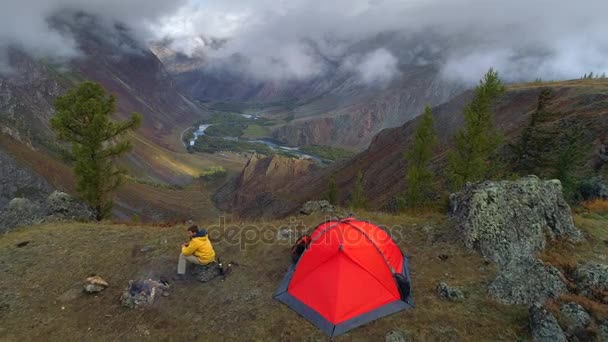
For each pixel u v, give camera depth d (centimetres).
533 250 1257
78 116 2462
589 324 902
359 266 1055
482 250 1271
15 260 1357
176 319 1027
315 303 1027
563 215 1423
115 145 2688
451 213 1552
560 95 6612
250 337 949
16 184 11419
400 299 1045
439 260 1265
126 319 1033
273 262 1301
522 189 1416
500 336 908
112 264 1314
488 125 2350
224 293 1130
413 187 2839
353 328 961
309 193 11356
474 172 2355
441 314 991
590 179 2628
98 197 2566
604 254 1284
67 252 1409
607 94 5241
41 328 1005
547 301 995
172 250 1403
